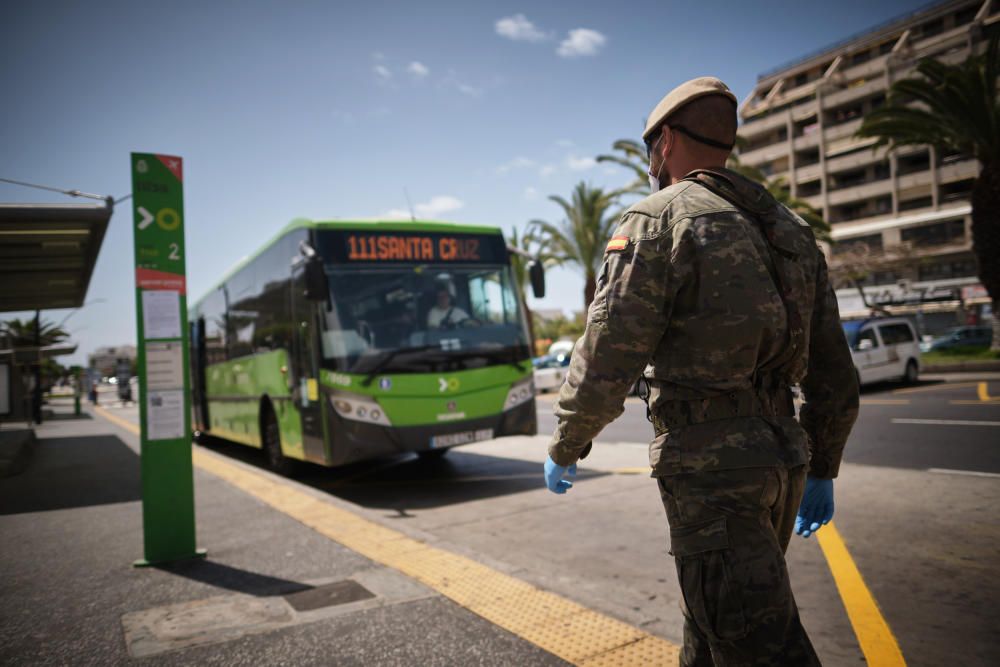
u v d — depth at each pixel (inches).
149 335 170.2
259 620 127.5
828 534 185.3
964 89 777.6
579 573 169.5
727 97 67.0
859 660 113.3
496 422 305.4
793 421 62.5
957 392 571.5
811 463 70.4
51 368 2874.0
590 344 60.8
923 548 168.2
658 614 135.4
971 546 167.2
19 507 253.8
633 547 190.4
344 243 300.4
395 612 129.0
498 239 332.2
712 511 57.6
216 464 355.3
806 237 65.0
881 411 465.4
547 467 66.9
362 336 289.9
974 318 1678.2
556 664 105.4
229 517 218.7
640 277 59.3
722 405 59.4
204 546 183.3
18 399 698.2
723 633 55.7
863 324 687.1
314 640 117.6
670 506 61.2
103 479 319.0
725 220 59.8
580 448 63.9
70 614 134.4
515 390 312.5
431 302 304.8
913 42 2160.4
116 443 524.7
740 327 57.8
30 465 389.7
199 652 114.3
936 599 136.9
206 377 551.2
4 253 349.4
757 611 55.0
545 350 1706.4
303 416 312.0
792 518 62.6
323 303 292.4
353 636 118.7
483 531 217.0
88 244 349.7
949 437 335.0
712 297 58.5
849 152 2191.2
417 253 310.0
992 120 786.2
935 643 118.0
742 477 57.3
